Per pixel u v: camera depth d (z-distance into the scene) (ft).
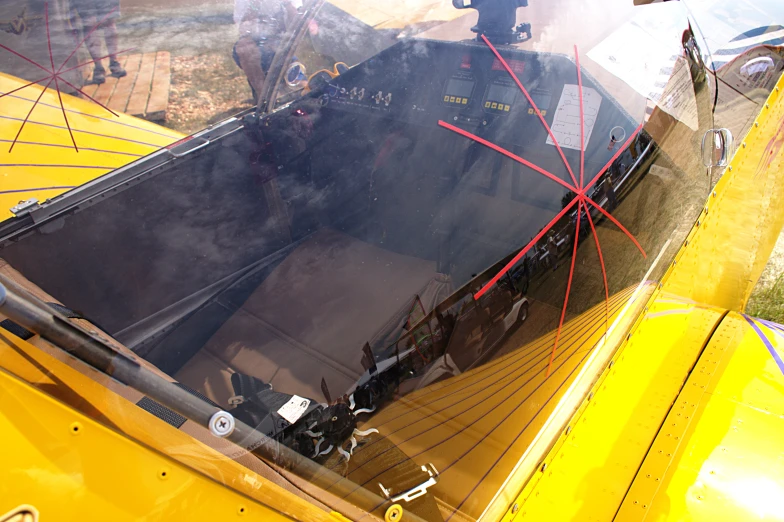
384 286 3.59
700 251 5.71
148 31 4.17
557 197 3.77
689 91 5.19
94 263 3.82
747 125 6.40
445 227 3.86
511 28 4.39
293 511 2.63
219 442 2.54
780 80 7.18
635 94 4.39
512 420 3.68
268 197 4.41
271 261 3.97
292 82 4.67
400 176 4.18
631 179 4.21
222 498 2.44
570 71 4.18
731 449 4.43
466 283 3.44
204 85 4.15
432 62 4.54
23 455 2.10
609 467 4.27
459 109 4.30
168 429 2.47
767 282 9.88
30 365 2.29
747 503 4.07
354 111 4.69
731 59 6.66
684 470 4.32
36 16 4.04
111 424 2.29
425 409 3.16
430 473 3.13
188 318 3.59
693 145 5.10
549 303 3.77
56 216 3.91
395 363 3.11
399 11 4.97
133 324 3.49
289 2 4.57
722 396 4.90
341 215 4.22
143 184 4.25
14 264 3.67
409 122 4.47
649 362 4.90
